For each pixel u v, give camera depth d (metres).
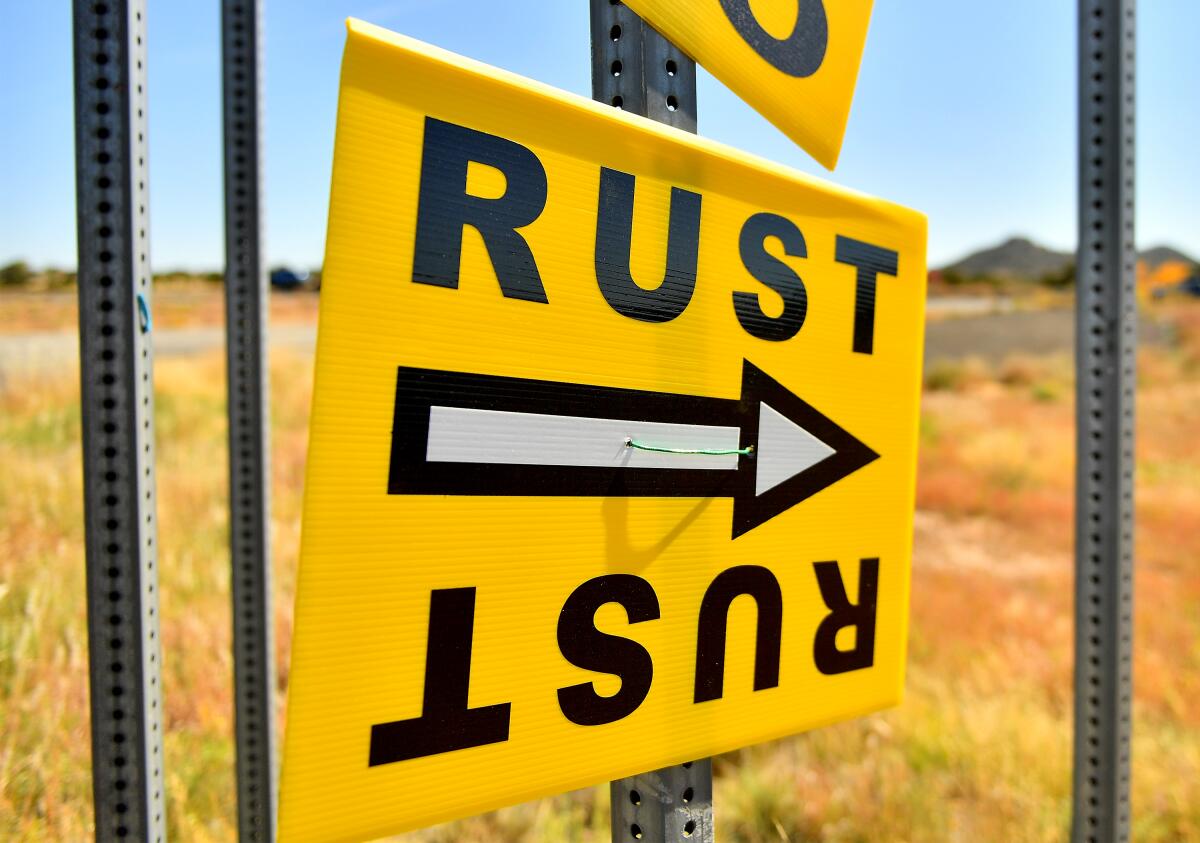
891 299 1.20
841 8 1.18
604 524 0.91
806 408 1.10
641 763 0.95
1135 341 1.25
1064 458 10.07
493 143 0.82
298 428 7.82
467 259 0.81
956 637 4.46
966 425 12.16
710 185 1.00
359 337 0.75
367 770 0.77
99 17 0.77
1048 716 3.49
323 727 0.74
